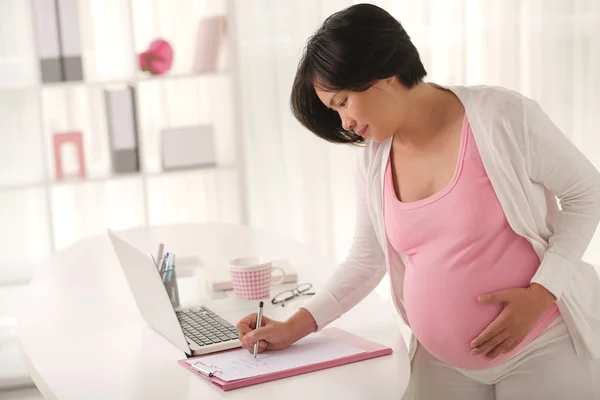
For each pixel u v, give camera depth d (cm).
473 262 142
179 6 374
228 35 352
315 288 191
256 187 377
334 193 380
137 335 162
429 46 370
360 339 151
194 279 207
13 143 367
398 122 143
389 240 156
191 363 141
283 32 366
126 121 347
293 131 373
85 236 384
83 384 135
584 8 377
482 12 374
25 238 379
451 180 143
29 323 173
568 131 386
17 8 360
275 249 235
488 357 142
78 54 344
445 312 145
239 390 129
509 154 139
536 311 138
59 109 370
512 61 378
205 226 274
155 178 386
